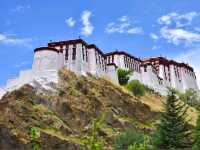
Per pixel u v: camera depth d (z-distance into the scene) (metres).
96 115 83.56
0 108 70.81
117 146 67.69
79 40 98.31
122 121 85.44
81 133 77.31
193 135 67.75
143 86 112.38
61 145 68.50
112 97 92.81
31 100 77.75
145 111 97.88
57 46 99.25
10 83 90.44
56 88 84.50
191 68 150.00
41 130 69.19
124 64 121.75
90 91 88.56
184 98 130.75
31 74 88.12
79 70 94.62
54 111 79.44
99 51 104.50
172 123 67.50
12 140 64.19
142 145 57.56
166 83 136.25
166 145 66.44
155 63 140.50
